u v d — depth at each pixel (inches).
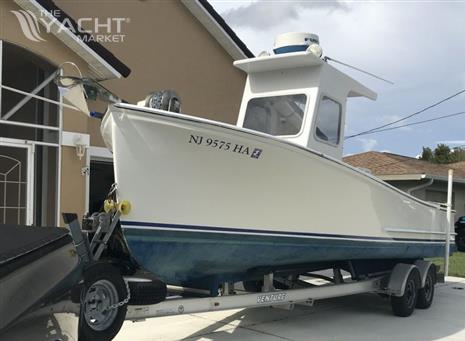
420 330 264.4
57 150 354.3
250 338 237.5
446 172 860.0
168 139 186.4
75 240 167.8
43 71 394.3
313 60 250.8
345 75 276.7
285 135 256.8
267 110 266.2
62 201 346.9
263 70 270.5
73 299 121.8
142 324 254.2
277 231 218.4
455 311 316.2
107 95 177.3
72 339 113.2
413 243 307.0
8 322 84.1
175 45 488.1
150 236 185.5
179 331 244.4
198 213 195.6
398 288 288.5
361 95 299.4
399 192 285.1
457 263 569.9
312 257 242.5
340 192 240.7
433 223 334.3
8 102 428.5
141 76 462.3
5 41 324.2
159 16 477.7
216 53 521.0
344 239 247.3
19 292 89.7
